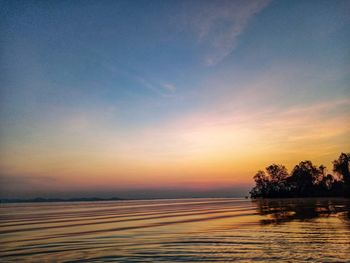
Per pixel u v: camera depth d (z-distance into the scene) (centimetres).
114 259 2364
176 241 3042
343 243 2688
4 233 4103
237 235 3294
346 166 14988
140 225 4716
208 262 2189
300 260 2164
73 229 4409
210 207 11362
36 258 2467
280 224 4216
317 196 19088
